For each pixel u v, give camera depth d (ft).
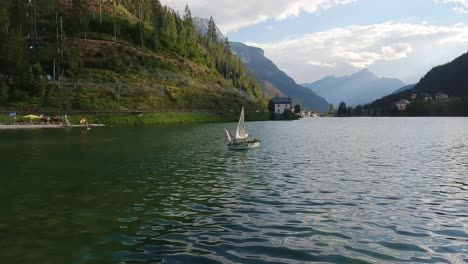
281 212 65.10
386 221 60.08
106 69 513.86
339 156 144.05
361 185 88.69
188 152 153.99
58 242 49.73
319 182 92.27
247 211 65.62
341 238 51.98
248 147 168.55
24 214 62.95
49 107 367.66
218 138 220.64
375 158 138.31
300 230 55.31
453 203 71.77
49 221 59.06
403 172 107.55
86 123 340.39
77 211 64.90
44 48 483.10
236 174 103.35
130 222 58.70
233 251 46.85
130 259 44.06
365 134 277.03
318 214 63.93
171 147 171.63
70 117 349.61
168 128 322.96
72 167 114.11
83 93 417.28
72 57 471.62
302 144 193.67
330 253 46.42
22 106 354.33
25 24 542.98
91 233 53.42
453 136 253.44
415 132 300.20
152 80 531.50
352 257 45.19
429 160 132.67
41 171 106.63
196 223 58.44
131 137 224.53
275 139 226.17
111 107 406.62
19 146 172.14
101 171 107.34
